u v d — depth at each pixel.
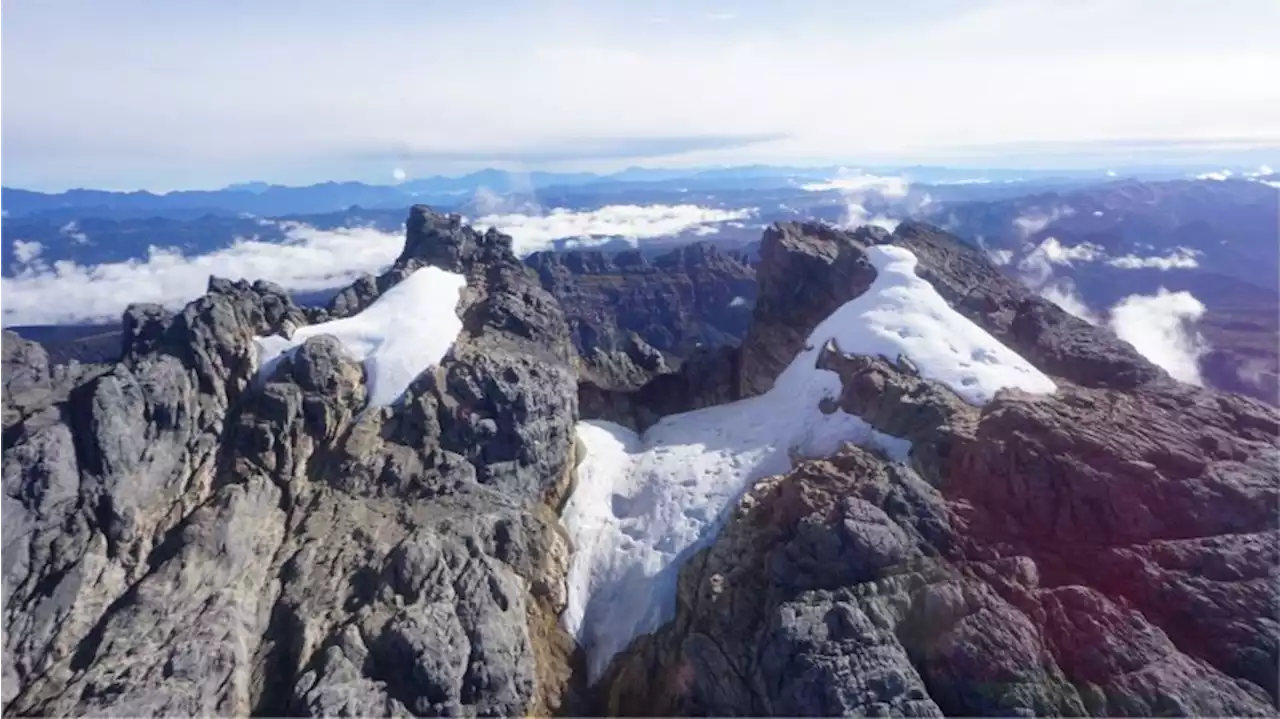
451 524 49.88
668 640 47.25
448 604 44.84
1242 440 51.53
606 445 65.06
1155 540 45.62
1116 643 40.66
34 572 42.81
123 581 44.16
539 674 46.28
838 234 80.19
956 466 51.31
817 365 65.69
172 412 50.19
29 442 44.91
